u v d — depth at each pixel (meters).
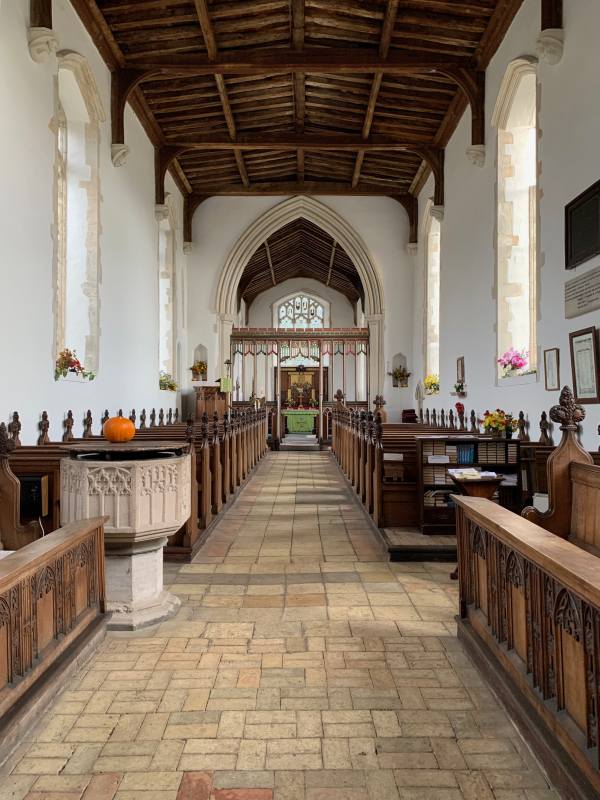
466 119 10.04
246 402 16.22
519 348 8.37
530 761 2.08
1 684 2.18
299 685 2.67
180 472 3.56
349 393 21.80
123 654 3.02
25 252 5.89
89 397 7.76
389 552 4.86
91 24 7.77
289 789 1.94
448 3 7.67
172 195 13.29
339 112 11.24
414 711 2.44
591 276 5.43
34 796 1.91
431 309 13.70
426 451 5.42
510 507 5.38
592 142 5.48
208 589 4.11
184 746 2.19
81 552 3.02
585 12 5.60
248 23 8.18
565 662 1.92
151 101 10.20
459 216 10.55
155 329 11.45
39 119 6.21
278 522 6.45
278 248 18.58
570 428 3.30
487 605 2.82
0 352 5.37
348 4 7.87
